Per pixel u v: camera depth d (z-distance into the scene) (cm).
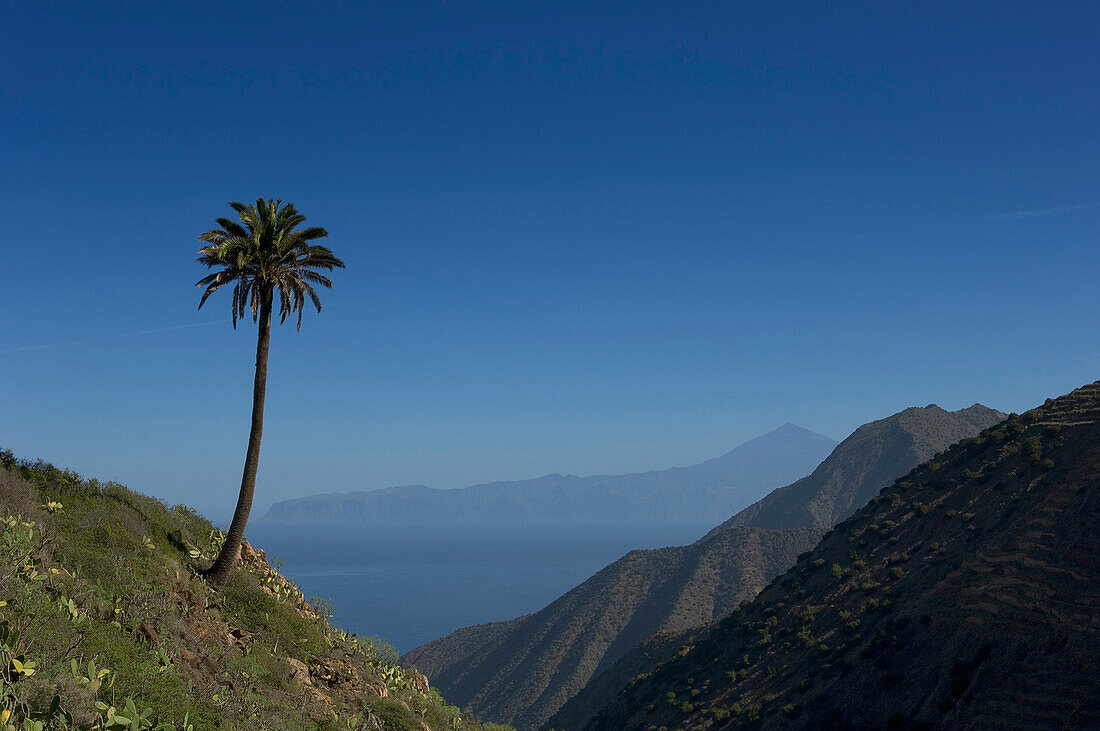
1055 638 5094
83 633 1362
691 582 19912
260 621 2306
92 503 2241
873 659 6309
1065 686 4684
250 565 2781
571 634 19362
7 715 935
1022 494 7162
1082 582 5506
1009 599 5756
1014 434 8750
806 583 9262
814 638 7688
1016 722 4662
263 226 2648
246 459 2538
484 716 16938
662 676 9975
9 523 1617
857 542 9288
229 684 1672
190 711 1355
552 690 16962
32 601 1370
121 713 1131
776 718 6562
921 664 5850
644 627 18612
